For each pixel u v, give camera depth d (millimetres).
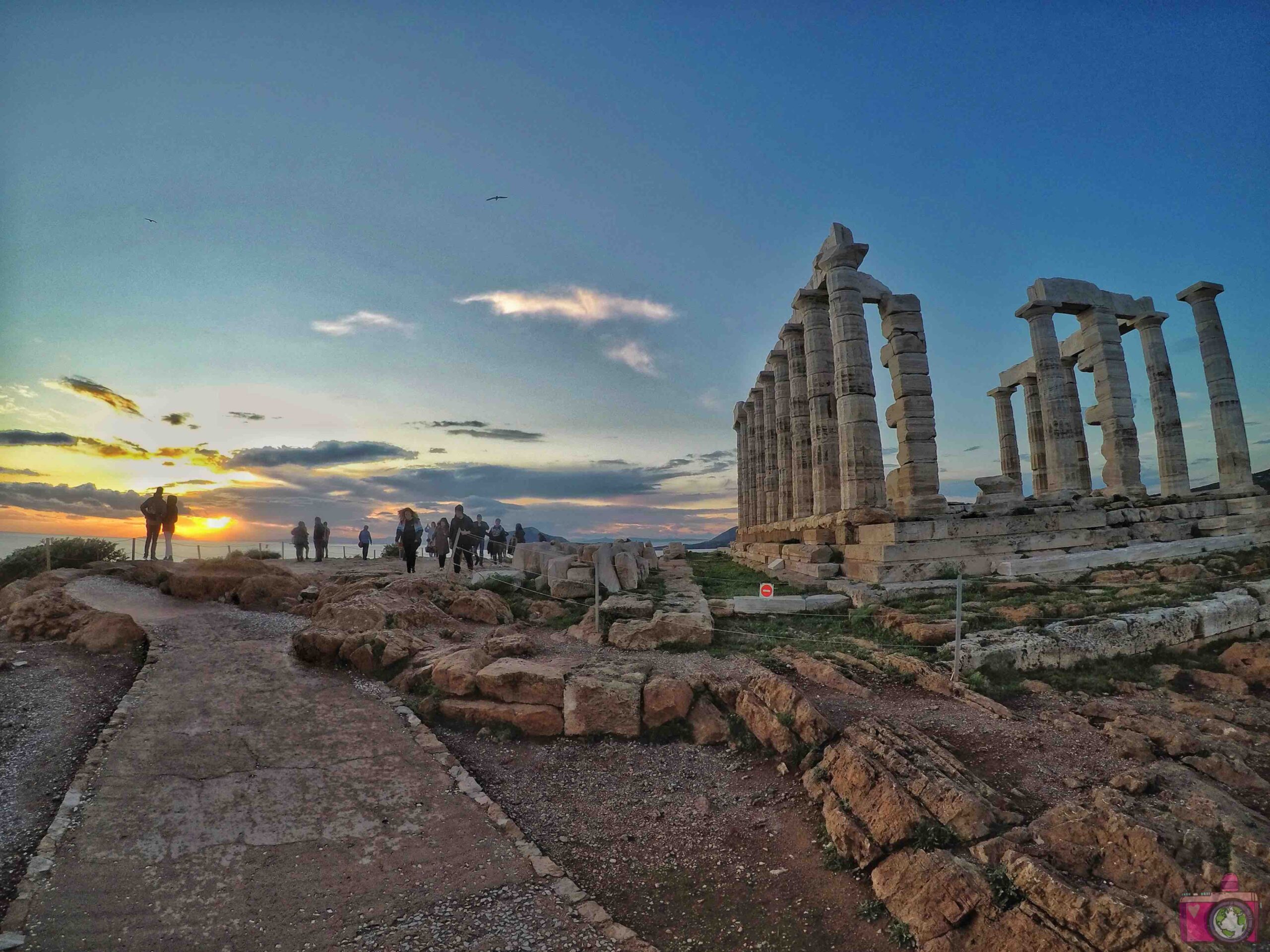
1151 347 28328
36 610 14023
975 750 8586
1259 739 8836
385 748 9250
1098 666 11664
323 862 6793
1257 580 15609
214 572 18938
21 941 5398
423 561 33906
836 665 11656
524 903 6355
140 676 11227
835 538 21859
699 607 15258
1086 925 5305
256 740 9164
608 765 9406
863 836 6914
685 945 6051
